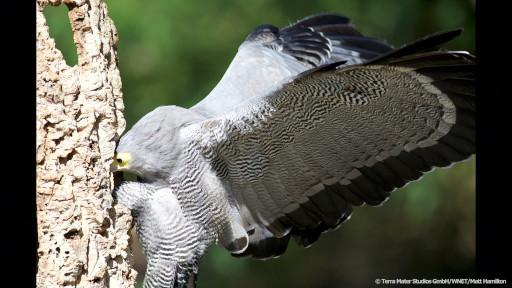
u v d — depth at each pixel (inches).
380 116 315.9
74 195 306.7
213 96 379.6
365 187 337.1
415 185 705.6
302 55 435.2
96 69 323.9
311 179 340.8
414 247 796.0
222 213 350.0
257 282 770.2
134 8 637.3
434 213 743.1
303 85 305.6
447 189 736.3
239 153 338.0
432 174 703.7
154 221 345.4
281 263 786.2
